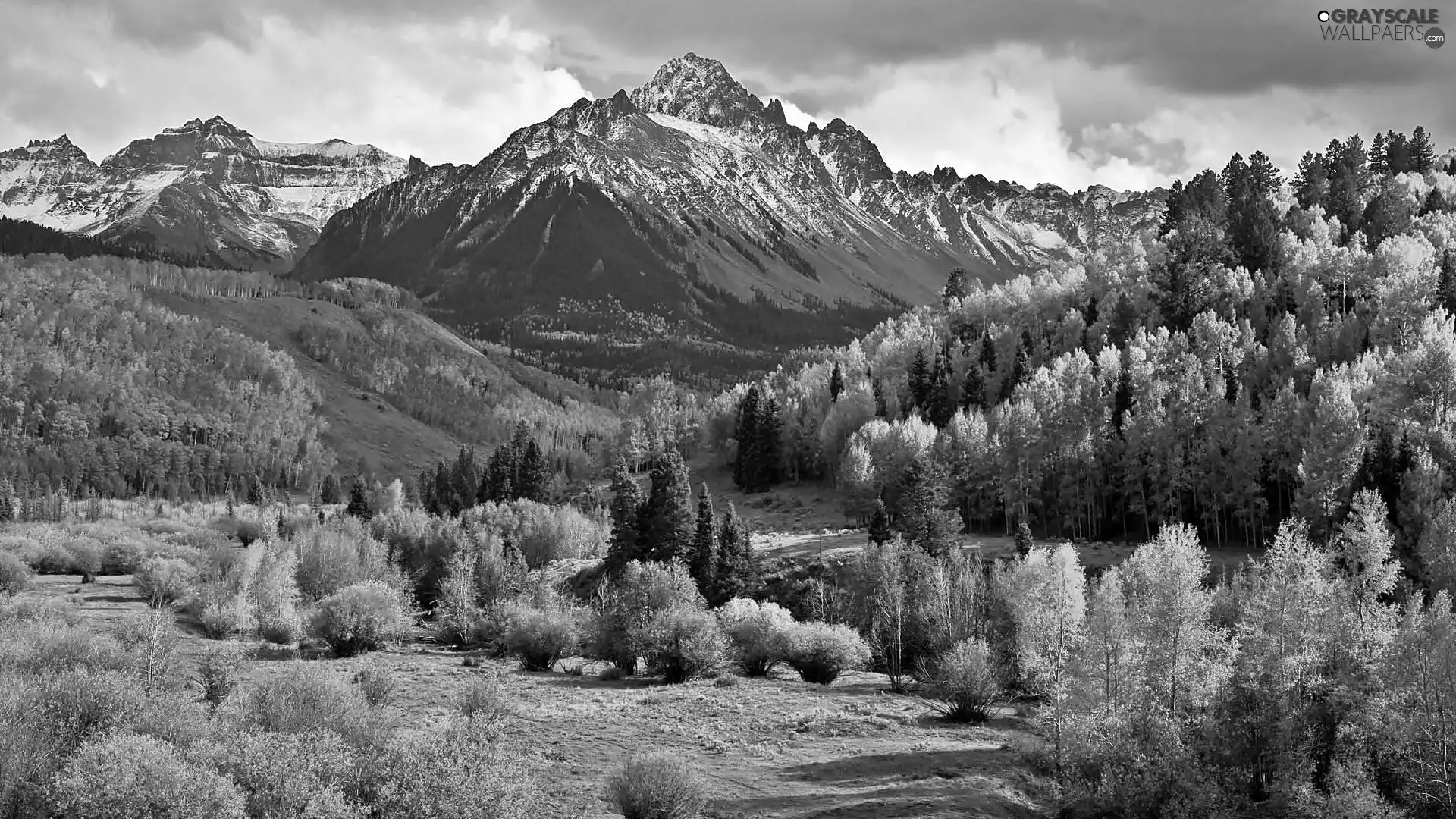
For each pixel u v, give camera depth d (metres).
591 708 60.88
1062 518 133.62
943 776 50.19
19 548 125.75
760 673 78.31
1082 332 183.38
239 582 97.25
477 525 153.25
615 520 136.00
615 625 76.06
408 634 90.00
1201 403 128.12
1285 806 47.62
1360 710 50.56
